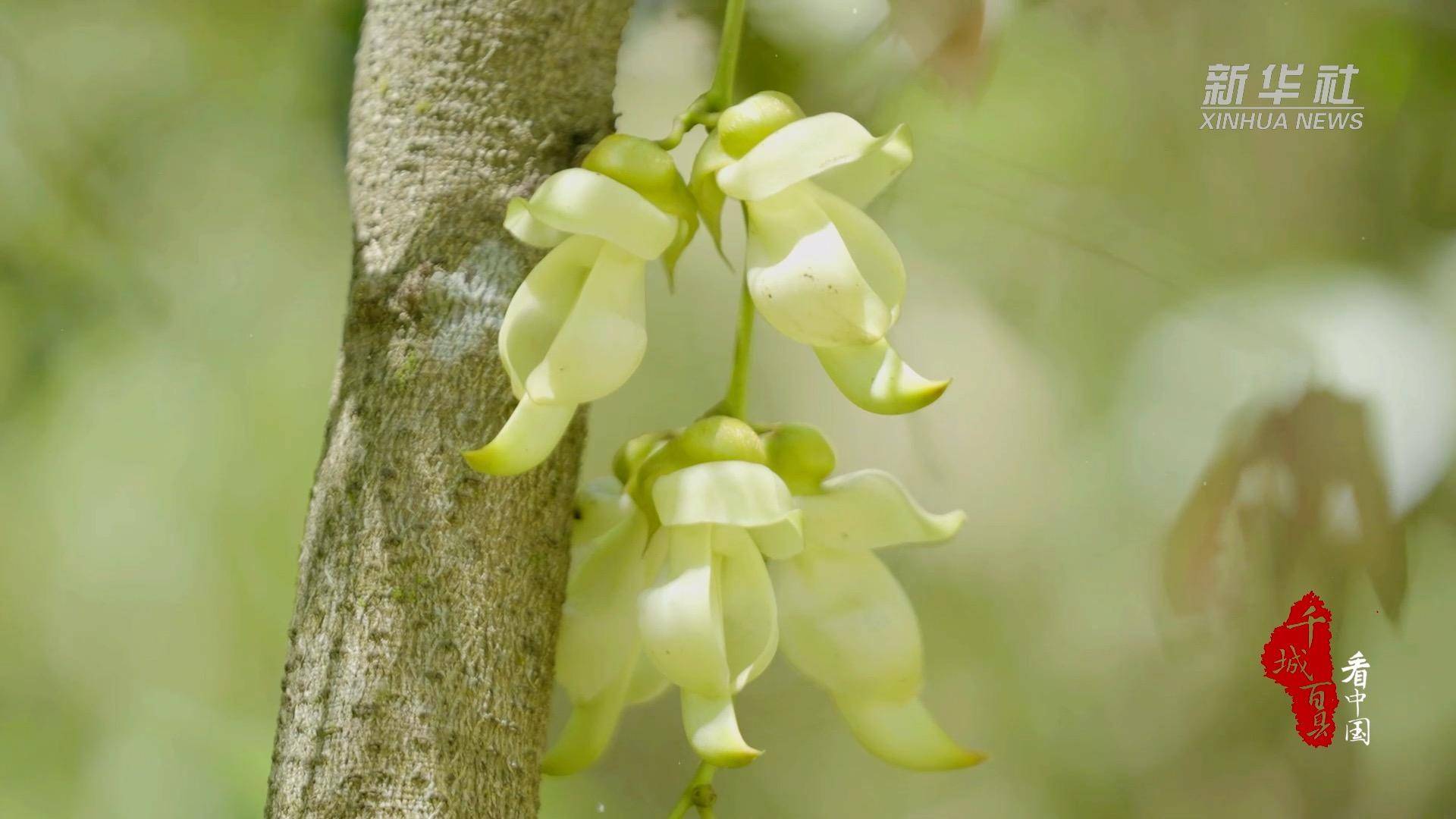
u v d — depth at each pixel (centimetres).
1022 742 296
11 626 247
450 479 120
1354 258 155
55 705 249
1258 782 271
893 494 122
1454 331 147
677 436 121
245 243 222
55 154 201
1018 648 292
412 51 122
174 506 241
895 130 120
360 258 122
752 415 269
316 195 221
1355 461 144
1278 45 166
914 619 123
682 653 118
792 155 118
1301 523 145
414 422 120
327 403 238
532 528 121
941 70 141
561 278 119
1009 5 141
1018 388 244
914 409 119
